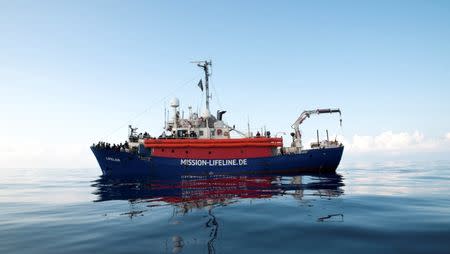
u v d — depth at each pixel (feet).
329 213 38.68
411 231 29.71
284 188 66.95
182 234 30.17
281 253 24.26
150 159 107.24
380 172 125.70
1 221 39.75
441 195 54.49
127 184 84.79
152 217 38.70
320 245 26.13
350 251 24.52
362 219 35.04
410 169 152.66
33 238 30.68
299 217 36.52
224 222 34.63
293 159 109.29
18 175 170.40
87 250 26.27
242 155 108.17
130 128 119.24
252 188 67.87
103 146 112.78
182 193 62.03
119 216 40.40
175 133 114.42
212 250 25.23
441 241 26.58
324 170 112.47
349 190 62.49
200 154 107.24
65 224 36.73
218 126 117.19
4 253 26.21
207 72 119.34
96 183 92.99
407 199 49.85
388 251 24.39
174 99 117.91
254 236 29.01
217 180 88.94
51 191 75.56
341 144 115.14
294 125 123.34
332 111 119.65
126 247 26.66
